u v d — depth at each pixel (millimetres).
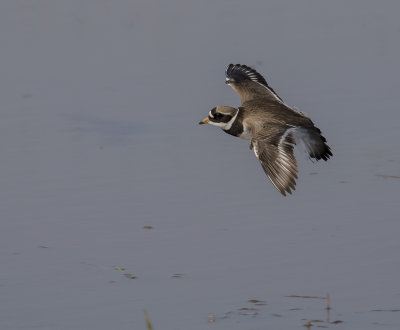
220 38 24562
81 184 17109
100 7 27844
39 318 12523
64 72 22734
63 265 14109
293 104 20266
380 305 12625
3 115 20312
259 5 27828
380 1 28297
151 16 26781
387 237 14695
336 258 14031
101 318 12508
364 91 21062
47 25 26109
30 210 16062
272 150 11961
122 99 21078
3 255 14430
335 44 24141
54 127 19750
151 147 18766
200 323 12250
